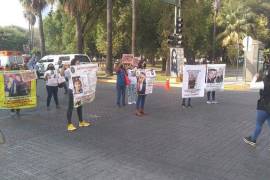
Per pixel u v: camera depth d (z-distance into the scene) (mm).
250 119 11281
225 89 21391
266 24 58625
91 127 9914
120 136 8867
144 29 39188
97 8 36969
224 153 7504
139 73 11711
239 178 6074
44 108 13266
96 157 7133
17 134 9102
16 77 11562
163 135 9008
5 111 12805
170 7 33719
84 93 9664
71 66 9297
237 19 52625
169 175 6160
